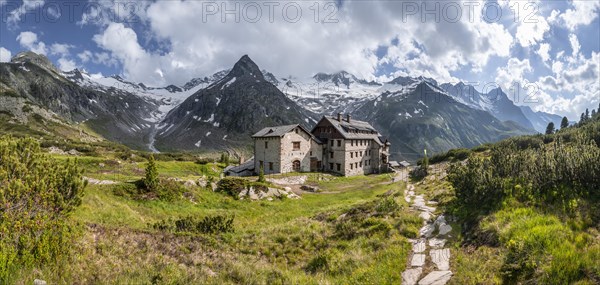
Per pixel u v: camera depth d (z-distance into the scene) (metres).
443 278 10.49
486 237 12.84
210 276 10.90
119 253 11.63
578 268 8.61
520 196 15.45
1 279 7.49
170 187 30.06
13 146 9.84
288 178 55.03
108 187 27.17
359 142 79.25
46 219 9.45
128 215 21.16
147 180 28.75
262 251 16.17
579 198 13.12
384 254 13.64
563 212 12.62
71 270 9.07
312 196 41.12
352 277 11.67
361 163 80.06
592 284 7.97
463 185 19.83
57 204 10.15
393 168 92.56
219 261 12.98
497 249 11.39
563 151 16.05
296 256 15.94
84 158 50.69
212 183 35.59
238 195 34.31
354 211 22.55
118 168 51.25
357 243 16.06
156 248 13.26
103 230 13.88
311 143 71.00
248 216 27.30
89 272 9.32
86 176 34.88
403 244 14.63
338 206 29.56
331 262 13.92
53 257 9.18
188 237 15.74
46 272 8.45
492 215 14.45
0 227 8.16
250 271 11.88
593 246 9.48
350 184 53.09
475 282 9.56
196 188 33.31
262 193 36.16
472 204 17.97
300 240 17.97
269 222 25.42
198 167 68.81
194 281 10.05
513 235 11.53
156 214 24.22
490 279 9.50
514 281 9.16
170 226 17.83
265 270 12.39
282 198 36.78
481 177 18.48
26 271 8.08
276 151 64.50
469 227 15.19
